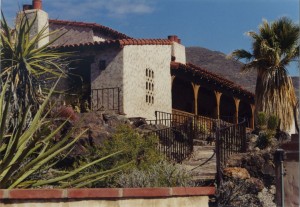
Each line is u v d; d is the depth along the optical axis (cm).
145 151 1449
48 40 2422
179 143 1880
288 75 2416
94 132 1579
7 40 1563
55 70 1936
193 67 2691
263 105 2412
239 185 1496
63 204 734
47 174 1149
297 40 2408
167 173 1252
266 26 2422
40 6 2409
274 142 1950
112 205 762
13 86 1464
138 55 2377
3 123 1055
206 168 1703
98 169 1370
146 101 2397
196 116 2408
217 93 2830
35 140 988
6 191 710
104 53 2328
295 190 1023
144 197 786
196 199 848
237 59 2491
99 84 2319
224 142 1769
